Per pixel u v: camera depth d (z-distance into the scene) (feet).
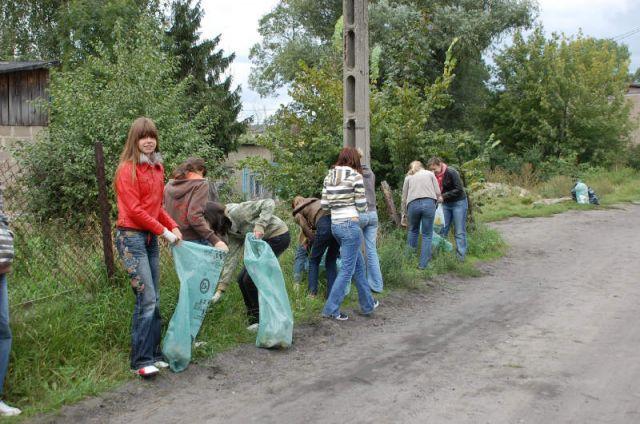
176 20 84.33
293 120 38.29
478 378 16.38
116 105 38.22
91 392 14.83
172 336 16.48
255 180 39.24
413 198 30.71
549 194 75.87
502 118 104.94
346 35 27.91
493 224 54.19
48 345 15.92
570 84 98.22
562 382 16.02
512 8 100.73
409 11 89.81
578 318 22.63
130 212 15.55
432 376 16.56
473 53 96.99
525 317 22.95
